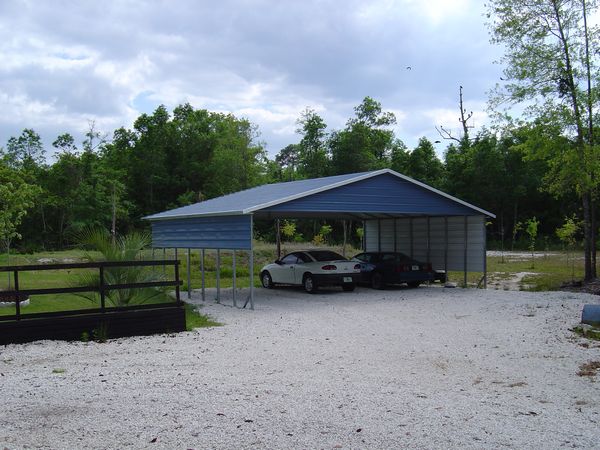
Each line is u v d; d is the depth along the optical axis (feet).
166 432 16.31
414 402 19.45
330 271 58.80
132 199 194.59
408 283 67.77
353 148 176.04
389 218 78.84
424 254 73.77
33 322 31.99
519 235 179.73
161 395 20.17
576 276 73.41
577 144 60.85
